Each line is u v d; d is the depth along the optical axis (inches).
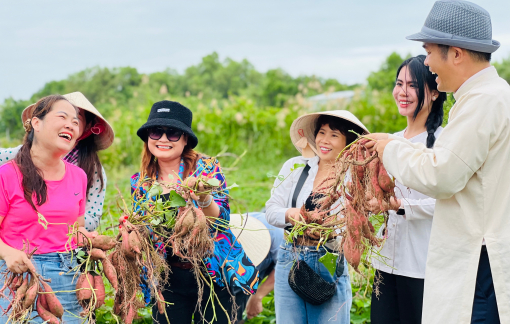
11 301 110.6
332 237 131.2
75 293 122.0
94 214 146.1
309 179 145.7
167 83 2007.9
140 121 577.3
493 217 102.0
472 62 106.4
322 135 144.1
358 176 118.3
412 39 110.9
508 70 970.1
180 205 120.6
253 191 378.9
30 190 114.9
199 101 684.1
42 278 112.2
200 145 604.4
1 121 814.5
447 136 102.0
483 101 100.3
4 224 116.4
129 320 119.3
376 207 119.0
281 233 177.6
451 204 106.5
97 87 1866.4
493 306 101.9
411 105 140.1
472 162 99.2
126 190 372.5
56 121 117.1
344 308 137.8
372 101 666.8
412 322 132.6
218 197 136.3
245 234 167.2
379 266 137.2
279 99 1257.4
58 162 122.3
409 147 108.0
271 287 179.8
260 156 605.0
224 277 135.0
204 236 120.9
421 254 130.4
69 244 120.1
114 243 120.8
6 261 110.0
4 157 128.9
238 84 2431.1
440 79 111.3
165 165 147.5
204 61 2615.7
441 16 107.2
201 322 140.9
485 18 105.8
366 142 118.4
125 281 120.5
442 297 105.6
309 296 132.1
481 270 103.6
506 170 101.3
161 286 126.4
